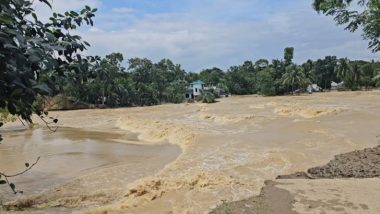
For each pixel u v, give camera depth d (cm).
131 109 6078
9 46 230
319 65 10281
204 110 4994
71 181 1472
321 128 2684
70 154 2194
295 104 4875
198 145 2186
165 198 1205
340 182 1124
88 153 2222
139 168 1716
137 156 2086
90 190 1336
